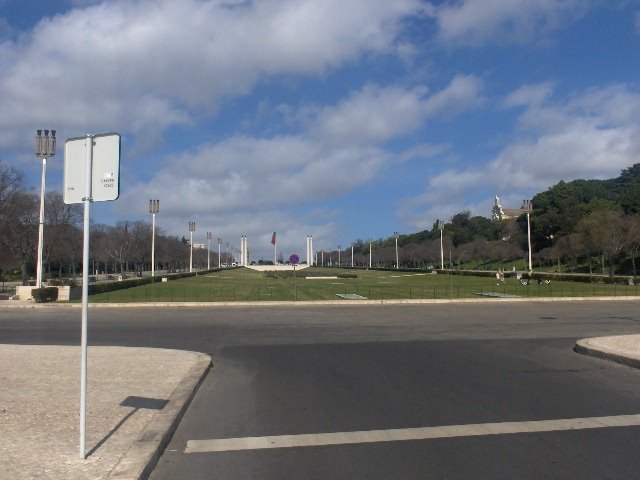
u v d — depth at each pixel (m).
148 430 6.93
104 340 16.91
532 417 7.97
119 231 93.62
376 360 12.91
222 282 64.75
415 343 15.86
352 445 6.76
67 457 5.89
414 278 73.25
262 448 6.68
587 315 25.22
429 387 9.95
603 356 13.02
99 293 42.03
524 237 99.06
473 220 139.50
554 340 16.50
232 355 13.91
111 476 5.36
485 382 10.37
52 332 18.95
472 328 19.89
